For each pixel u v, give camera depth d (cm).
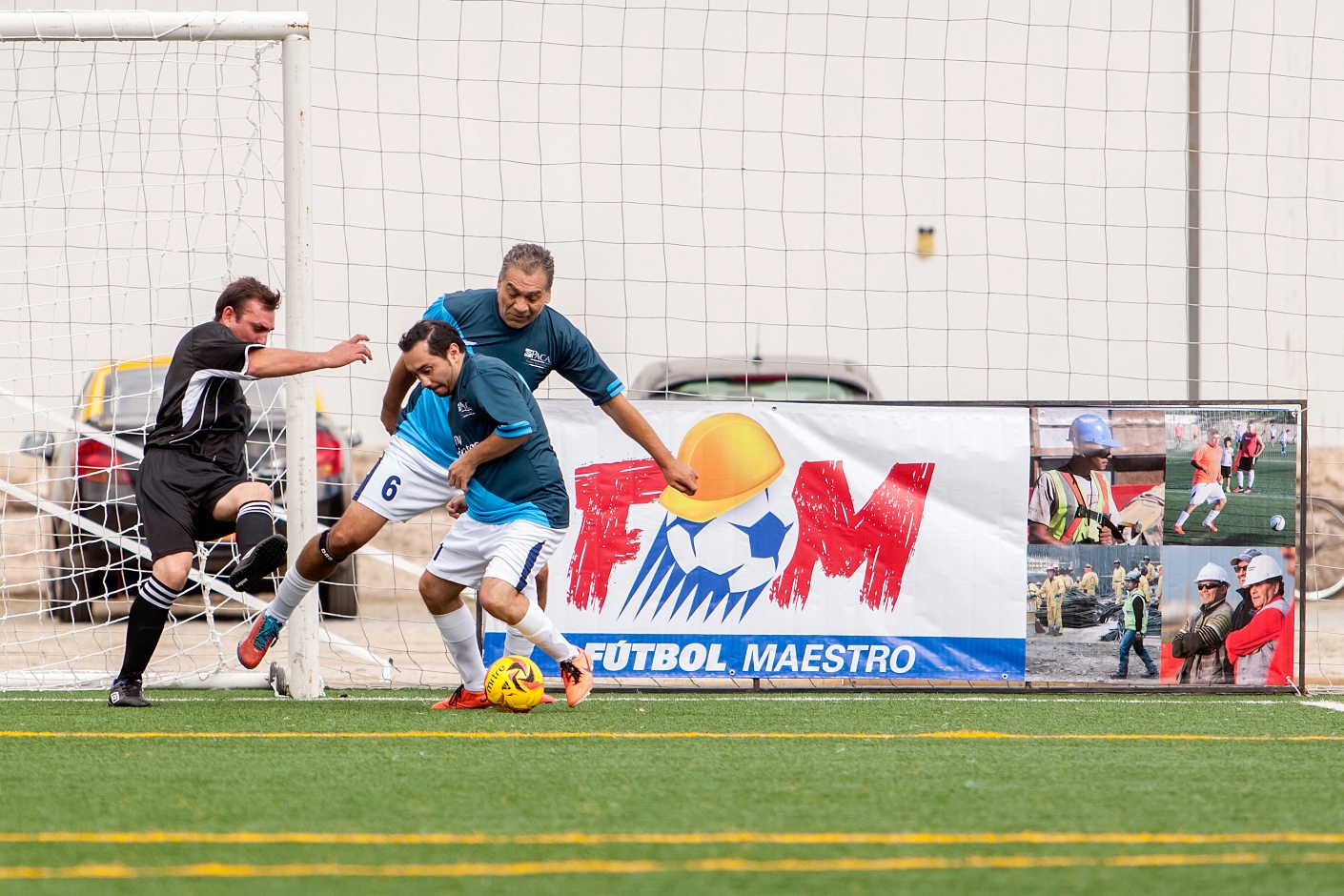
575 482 2175
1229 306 3853
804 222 4069
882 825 1156
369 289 3812
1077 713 1931
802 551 2198
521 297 1814
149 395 2533
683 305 4053
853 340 4134
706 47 3984
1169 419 2223
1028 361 4141
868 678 2198
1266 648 2220
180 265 2956
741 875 988
